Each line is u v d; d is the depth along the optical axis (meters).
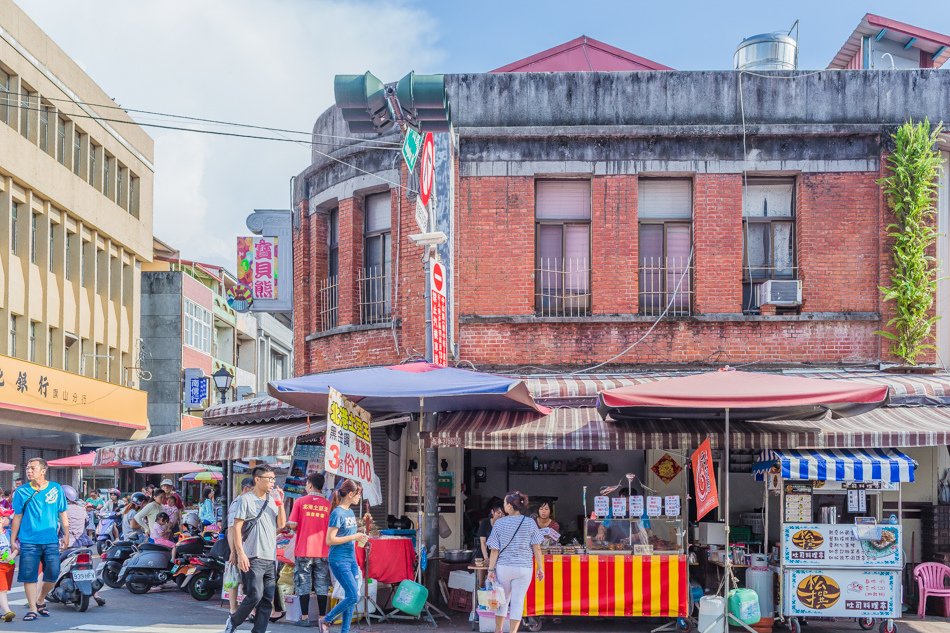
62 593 12.53
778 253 14.97
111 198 37.62
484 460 16.33
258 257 18.08
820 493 12.16
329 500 12.74
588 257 15.05
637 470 16.14
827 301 14.56
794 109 14.88
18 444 32.97
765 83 14.93
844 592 11.25
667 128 14.70
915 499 14.19
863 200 14.66
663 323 14.61
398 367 11.87
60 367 32.69
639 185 15.09
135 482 42.84
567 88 15.08
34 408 28.45
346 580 10.23
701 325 14.59
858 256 14.62
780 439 11.58
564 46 19.67
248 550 9.81
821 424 12.05
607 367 14.66
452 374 11.62
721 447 11.75
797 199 14.91
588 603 11.38
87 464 27.22
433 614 12.45
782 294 14.45
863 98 14.88
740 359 14.52
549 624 11.92
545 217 15.12
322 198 17.03
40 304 31.69
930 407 13.12
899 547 11.26
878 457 11.50
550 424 12.20
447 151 14.33
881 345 14.42
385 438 15.77
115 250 38.31
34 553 11.59
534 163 14.89
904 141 14.45
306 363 17.39
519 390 11.31
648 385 10.98
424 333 14.86
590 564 11.44
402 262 15.36
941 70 14.92
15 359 27.47
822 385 10.66
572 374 14.45
